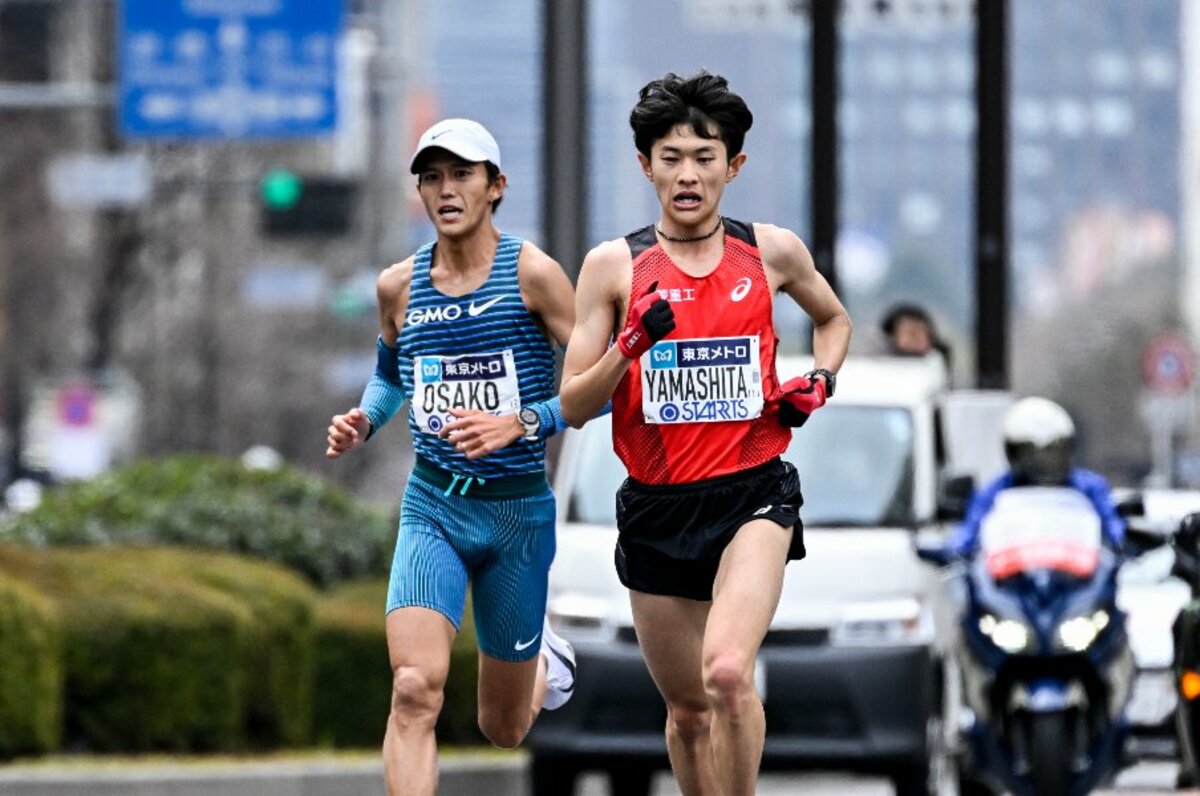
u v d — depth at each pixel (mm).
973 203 50312
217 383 171000
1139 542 31484
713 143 21312
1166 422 126812
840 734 35188
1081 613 29891
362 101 152125
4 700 36875
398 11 182875
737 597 20906
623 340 20766
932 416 38719
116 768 36781
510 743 24656
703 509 21484
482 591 23516
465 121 22859
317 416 180250
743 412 21469
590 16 49125
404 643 22656
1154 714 37781
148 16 80312
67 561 40719
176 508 48906
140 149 133500
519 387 22906
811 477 37719
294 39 80438
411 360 23141
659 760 35406
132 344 167125
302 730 42500
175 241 147750
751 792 21250
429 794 22219
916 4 76188
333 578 49281
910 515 37219
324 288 165250
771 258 21781
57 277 153625
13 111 147125
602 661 35375
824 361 22156
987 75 49906
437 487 23062
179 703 39531
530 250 22938
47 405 152250
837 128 50562
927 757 35594
